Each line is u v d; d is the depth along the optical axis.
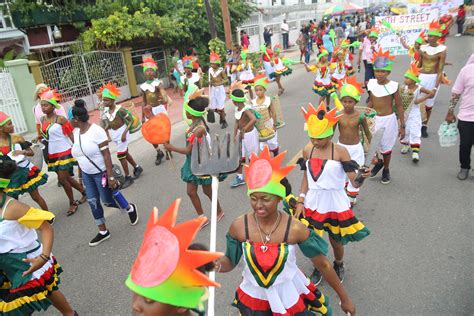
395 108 6.09
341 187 3.66
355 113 5.16
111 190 5.25
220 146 2.74
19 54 15.51
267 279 2.50
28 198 7.15
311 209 3.76
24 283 3.18
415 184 6.22
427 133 8.41
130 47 15.10
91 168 5.02
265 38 26.72
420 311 3.62
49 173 8.28
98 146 4.95
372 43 12.44
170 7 17.88
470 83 5.64
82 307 4.14
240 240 2.59
